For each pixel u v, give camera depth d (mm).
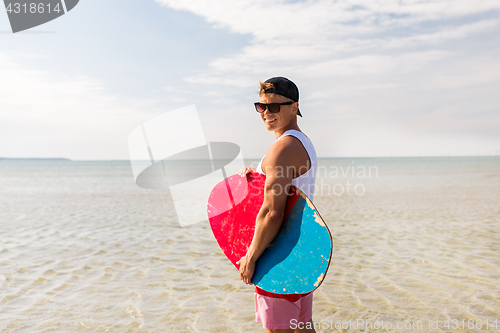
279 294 1580
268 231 1514
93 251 5117
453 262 4406
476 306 3053
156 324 2803
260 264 1605
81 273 4105
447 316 2863
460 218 7688
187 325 2783
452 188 14875
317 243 1460
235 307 3141
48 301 3271
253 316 2953
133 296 3400
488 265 4266
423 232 6262
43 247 5352
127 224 7336
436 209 9000
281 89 1646
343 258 4617
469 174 26641
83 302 3252
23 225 7215
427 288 3510
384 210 8906
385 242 5504
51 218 8086
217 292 3512
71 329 2711
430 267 4207
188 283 3773
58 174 35188
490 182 18250
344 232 6297
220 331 2682
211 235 6262
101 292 3506
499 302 3131
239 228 1787
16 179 25766
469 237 5836
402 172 30594
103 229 6809
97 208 9758
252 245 1587
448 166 47000
